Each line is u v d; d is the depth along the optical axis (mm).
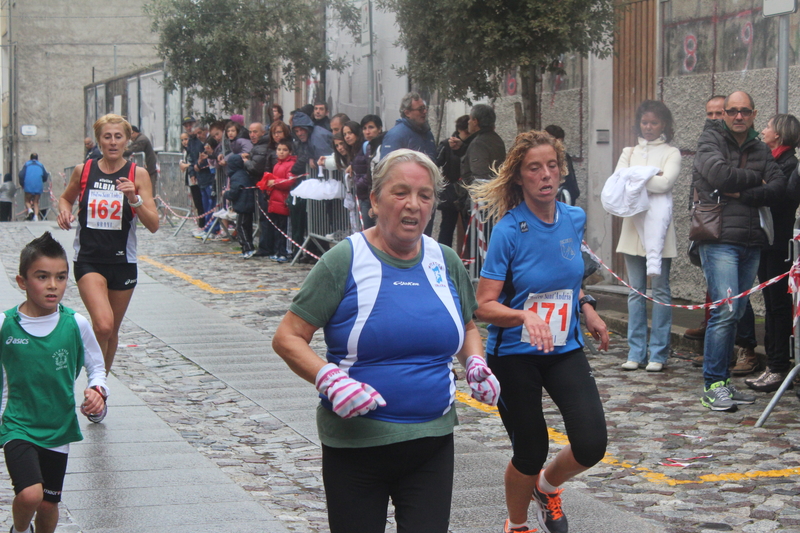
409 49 11031
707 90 10039
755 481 5172
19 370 3949
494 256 4055
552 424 6410
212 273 13508
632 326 7883
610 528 4383
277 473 5379
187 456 5570
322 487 5145
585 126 11766
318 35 17859
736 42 9672
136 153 19719
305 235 14328
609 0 10016
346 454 3027
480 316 4043
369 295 2994
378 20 16219
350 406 2795
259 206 14961
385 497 3096
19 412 3959
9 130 45719
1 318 3996
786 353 7055
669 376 7617
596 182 11609
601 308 9961
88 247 6277
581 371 4051
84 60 42719
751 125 6785
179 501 4773
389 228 3018
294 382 7457
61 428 4008
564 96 12117
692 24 10211
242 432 6176
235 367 7969
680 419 6441
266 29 17578
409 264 3068
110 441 5867
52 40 42406
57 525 4402
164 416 6539
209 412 6645
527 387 4035
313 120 14328
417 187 2996
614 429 6254
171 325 9812
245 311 10656
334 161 12852
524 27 9516
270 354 8492
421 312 3014
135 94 32031
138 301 11258
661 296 7742
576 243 4137
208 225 17797
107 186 6273
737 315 6715
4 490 4910
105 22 42812
